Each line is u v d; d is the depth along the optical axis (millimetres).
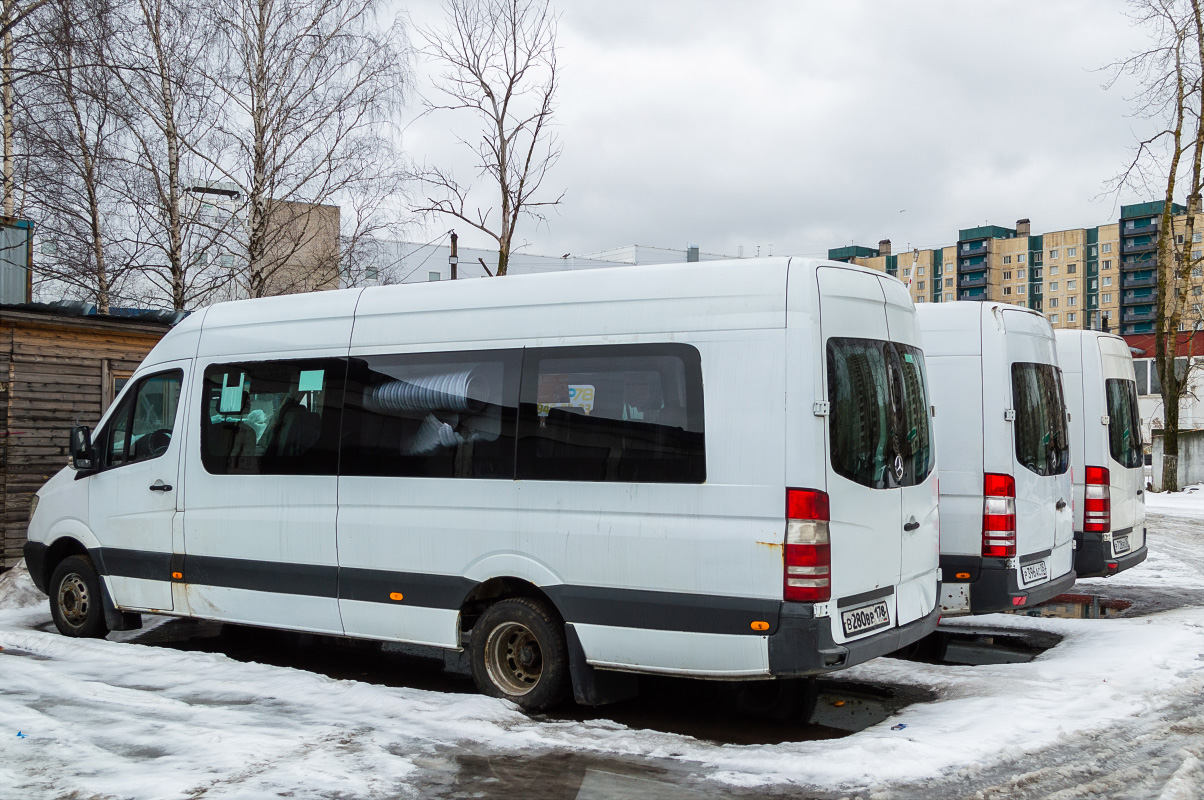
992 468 7578
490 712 5840
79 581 8453
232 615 7438
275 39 18953
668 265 5879
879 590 5723
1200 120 24203
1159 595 10977
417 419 6664
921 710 5988
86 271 17469
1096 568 9602
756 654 5297
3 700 6109
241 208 19297
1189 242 25594
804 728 5957
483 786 4723
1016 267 149375
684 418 5613
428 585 6473
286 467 7219
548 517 6016
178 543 7750
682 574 5523
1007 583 7492
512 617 6168
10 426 11547
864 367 5762
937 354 7859
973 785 4695
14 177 15516
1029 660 7801
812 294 5418
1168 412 26500
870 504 5652
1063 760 5055
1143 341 49500
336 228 20250
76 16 13375
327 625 6945
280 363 7406
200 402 7785
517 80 19000
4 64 13961
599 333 6004
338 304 7246
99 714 5816
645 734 5527
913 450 6230
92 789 4484
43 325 11805
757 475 5359
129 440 8219
